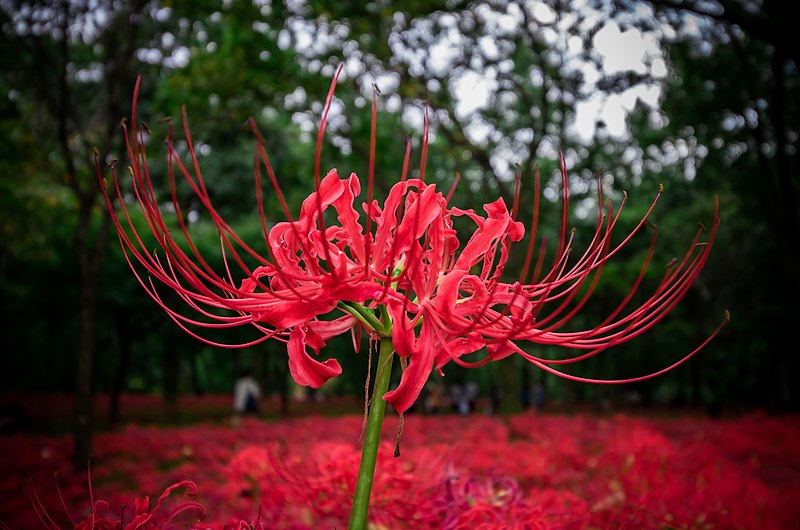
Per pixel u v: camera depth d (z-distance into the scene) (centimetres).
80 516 248
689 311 2948
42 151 1093
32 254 1542
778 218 1159
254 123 139
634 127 1335
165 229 152
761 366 3319
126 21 947
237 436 1354
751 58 1193
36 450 995
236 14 1059
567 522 296
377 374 178
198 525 204
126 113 1046
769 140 1352
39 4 906
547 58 1284
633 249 2120
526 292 169
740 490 420
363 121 1244
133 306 1922
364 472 175
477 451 733
